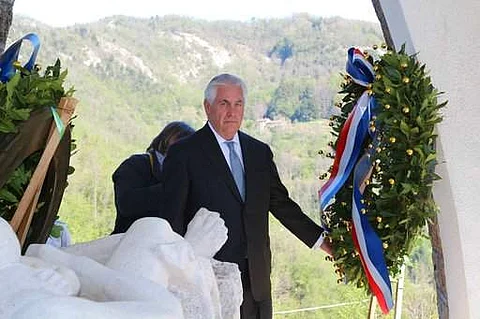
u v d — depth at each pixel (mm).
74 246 1743
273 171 3885
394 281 4914
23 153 1785
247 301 3693
